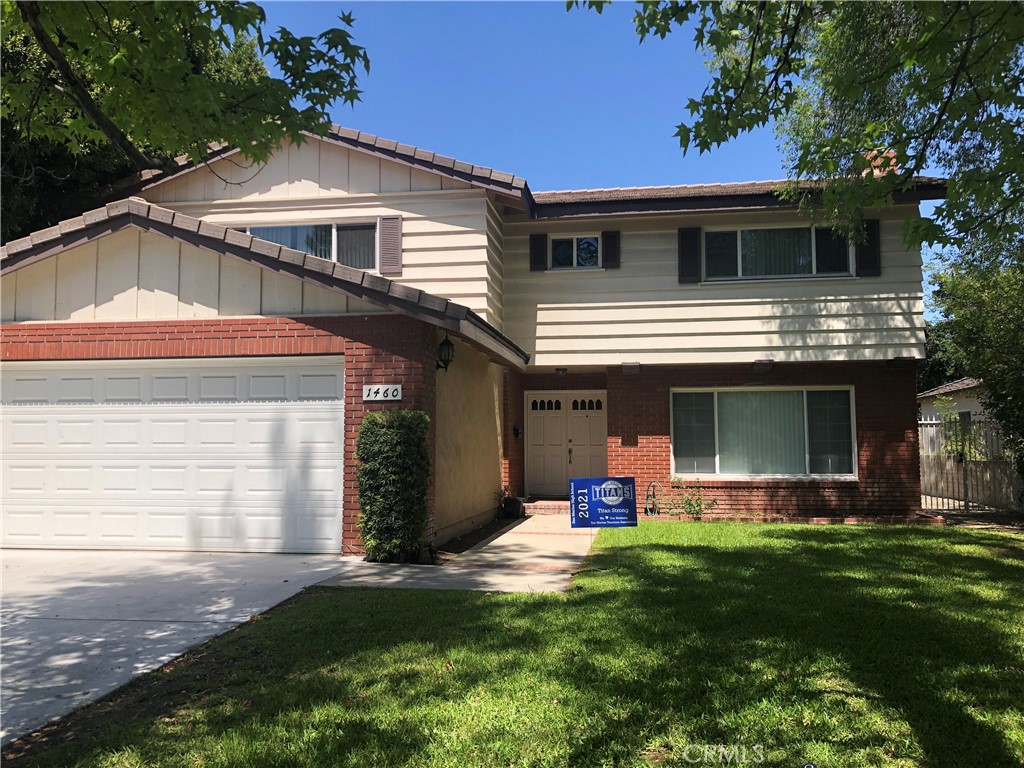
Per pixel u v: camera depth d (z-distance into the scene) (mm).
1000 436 14102
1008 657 4969
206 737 3824
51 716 4164
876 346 12750
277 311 9414
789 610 6145
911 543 9844
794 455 13461
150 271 9617
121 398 9734
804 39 9695
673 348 13328
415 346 9102
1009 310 12492
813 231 13156
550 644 5258
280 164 12945
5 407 9898
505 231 13891
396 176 12625
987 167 7949
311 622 5941
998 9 5254
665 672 4672
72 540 9633
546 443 16031
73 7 5625
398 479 8727
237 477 9469
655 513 13445
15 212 14305
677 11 6023
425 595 6906
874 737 3768
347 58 6387
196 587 7359
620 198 13031
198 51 11781
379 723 3953
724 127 6336
